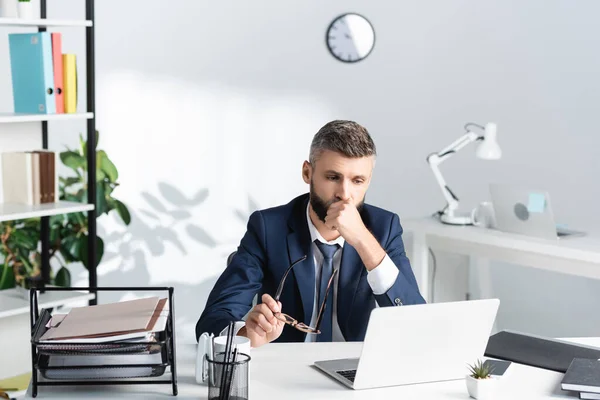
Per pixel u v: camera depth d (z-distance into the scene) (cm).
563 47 465
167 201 417
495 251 365
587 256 330
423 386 178
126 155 403
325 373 185
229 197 434
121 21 394
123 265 409
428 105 476
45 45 333
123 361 168
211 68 420
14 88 346
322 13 446
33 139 364
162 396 168
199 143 422
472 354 183
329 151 210
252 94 433
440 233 384
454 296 449
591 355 198
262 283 230
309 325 223
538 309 473
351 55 454
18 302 341
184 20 410
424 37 470
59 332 168
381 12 459
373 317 169
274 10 433
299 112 446
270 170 443
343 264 223
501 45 476
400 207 479
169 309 177
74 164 386
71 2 384
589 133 462
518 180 482
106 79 393
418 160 479
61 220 387
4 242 370
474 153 483
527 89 475
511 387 177
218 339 169
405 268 230
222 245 435
